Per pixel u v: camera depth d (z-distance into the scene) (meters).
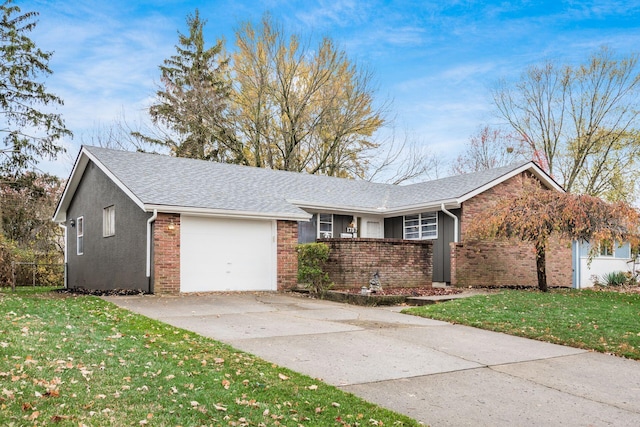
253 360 7.05
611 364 7.74
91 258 18.36
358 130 32.59
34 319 8.86
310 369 6.88
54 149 28.66
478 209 18.66
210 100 33.16
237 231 15.74
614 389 6.54
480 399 6.01
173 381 5.79
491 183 18.83
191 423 4.62
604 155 31.08
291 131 31.97
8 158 27.88
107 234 17.27
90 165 18.73
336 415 5.23
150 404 4.98
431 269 17.42
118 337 7.85
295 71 31.53
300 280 15.22
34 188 28.61
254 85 31.56
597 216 15.41
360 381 6.48
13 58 27.30
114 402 4.94
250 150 33.09
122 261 16.02
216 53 35.78
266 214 15.88
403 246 16.75
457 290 16.28
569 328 9.95
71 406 4.71
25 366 5.75
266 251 16.23
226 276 15.44
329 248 15.70
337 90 31.88
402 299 13.77
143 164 17.53
